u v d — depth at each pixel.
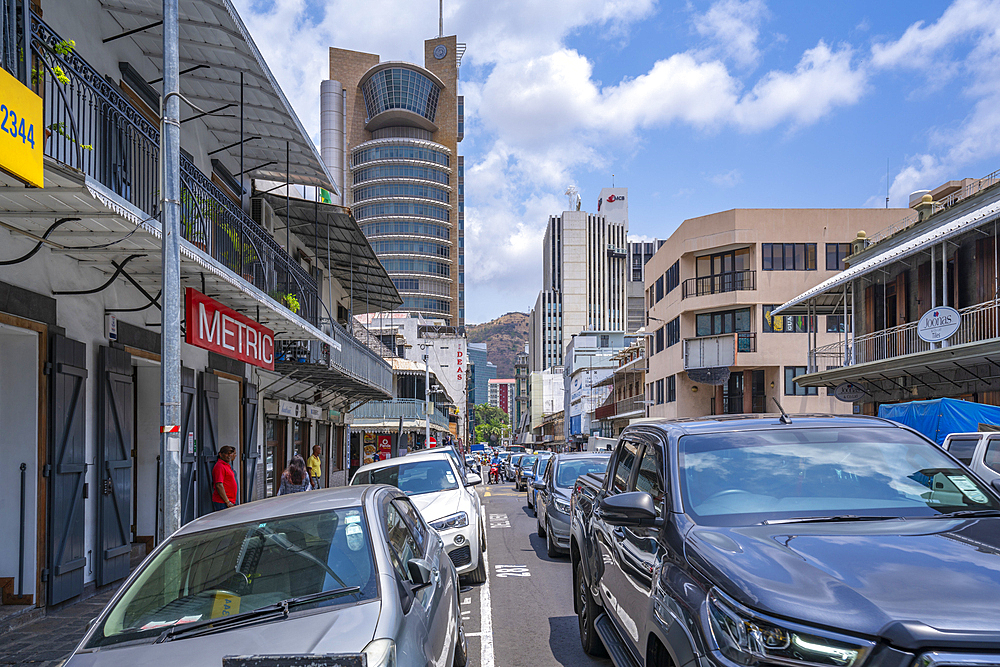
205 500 12.41
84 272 8.68
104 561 8.74
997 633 2.11
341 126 129.12
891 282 21.11
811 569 2.61
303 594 3.27
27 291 7.41
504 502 22.98
